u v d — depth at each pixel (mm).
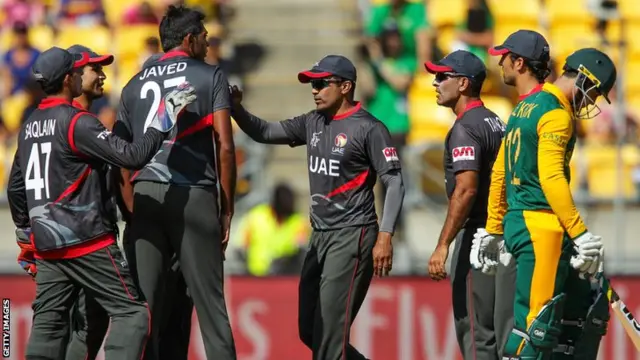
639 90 45281
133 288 21938
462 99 23859
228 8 51469
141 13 47188
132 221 22250
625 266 37562
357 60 48250
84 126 21141
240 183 39906
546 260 20828
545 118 20719
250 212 38781
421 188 39656
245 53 49312
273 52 49469
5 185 42562
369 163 23078
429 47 44938
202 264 21828
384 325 34000
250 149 39344
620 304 21922
